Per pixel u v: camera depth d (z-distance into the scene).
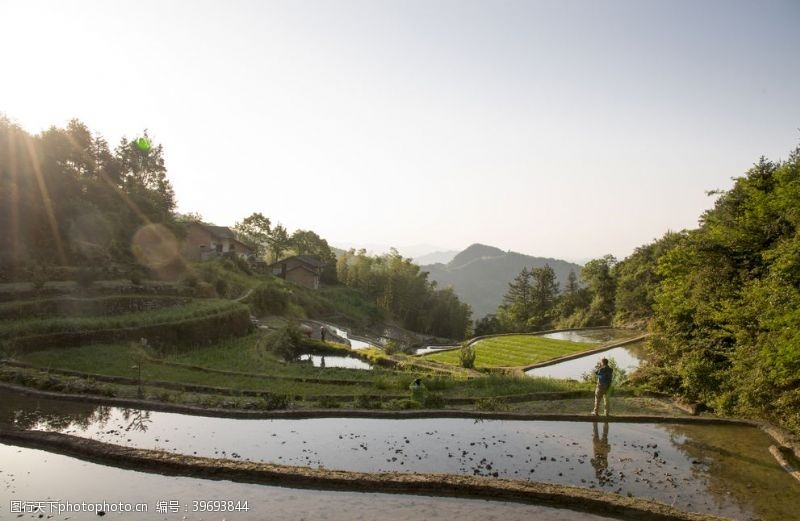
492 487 9.02
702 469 10.70
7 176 32.91
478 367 25.75
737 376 15.34
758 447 12.20
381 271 83.62
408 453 11.16
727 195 22.81
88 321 24.11
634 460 11.11
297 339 34.91
